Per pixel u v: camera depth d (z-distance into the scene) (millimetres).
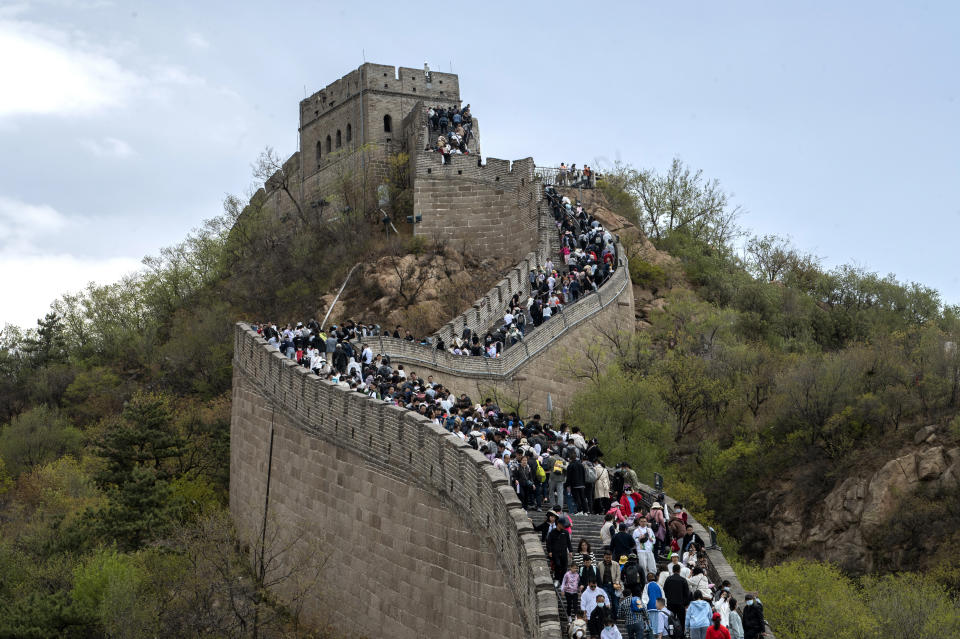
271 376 47531
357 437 40438
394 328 68625
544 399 56406
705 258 84312
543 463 33750
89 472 58812
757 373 62062
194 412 63094
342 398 41562
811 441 56406
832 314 80562
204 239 91250
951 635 38719
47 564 45969
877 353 59188
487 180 75375
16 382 81062
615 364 59188
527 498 33281
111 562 43094
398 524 37500
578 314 59844
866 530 50938
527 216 72812
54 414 70750
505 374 54594
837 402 56906
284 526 44844
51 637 40719
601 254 66688
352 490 40500
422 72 89625
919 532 49469
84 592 42375
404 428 37625
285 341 49062
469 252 74750
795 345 72938
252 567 45656
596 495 33781
